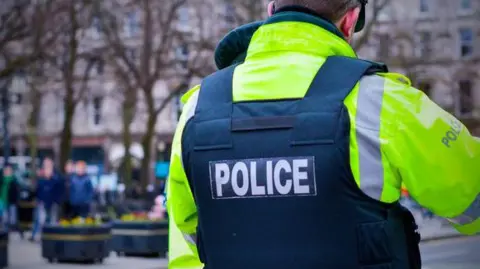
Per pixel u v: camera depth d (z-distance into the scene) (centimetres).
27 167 5912
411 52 5188
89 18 3397
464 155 259
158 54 3584
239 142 265
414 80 4566
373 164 255
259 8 3669
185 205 287
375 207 256
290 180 256
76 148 6744
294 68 272
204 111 277
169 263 296
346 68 267
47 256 1847
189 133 277
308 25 279
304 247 255
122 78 3828
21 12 2820
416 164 256
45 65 4141
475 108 5631
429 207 264
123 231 2025
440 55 5497
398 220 263
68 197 2373
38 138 6500
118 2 3772
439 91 5622
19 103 5738
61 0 3144
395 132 256
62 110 6544
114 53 3681
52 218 2386
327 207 253
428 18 5522
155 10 3838
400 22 5253
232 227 263
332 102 259
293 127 259
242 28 316
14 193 2528
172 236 296
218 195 266
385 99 260
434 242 2361
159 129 6450
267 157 260
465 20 5762
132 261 1895
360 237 252
